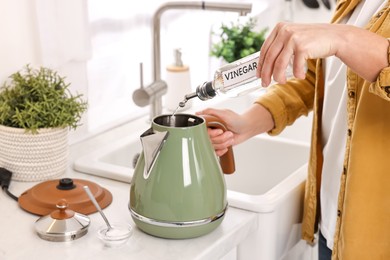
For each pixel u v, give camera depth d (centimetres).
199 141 115
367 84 120
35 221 123
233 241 124
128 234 116
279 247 144
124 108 201
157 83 179
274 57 108
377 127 121
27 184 141
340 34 107
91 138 181
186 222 115
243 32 230
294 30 106
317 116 144
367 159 122
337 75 135
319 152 145
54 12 161
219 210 119
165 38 216
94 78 188
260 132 150
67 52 167
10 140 139
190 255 113
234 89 125
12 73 158
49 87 143
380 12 121
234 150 196
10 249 112
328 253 146
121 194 138
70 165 156
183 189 113
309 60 154
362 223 124
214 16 237
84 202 128
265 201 134
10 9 154
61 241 116
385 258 126
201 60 236
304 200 151
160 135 113
